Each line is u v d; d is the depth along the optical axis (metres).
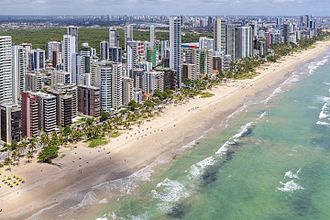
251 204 148.38
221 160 188.50
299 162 185.75
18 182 164.62
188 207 146.62
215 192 157.62
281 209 144.88
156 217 140.00
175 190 159.50
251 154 195.62
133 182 166.75
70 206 147.25
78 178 169.88
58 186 162.50
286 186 161.88
